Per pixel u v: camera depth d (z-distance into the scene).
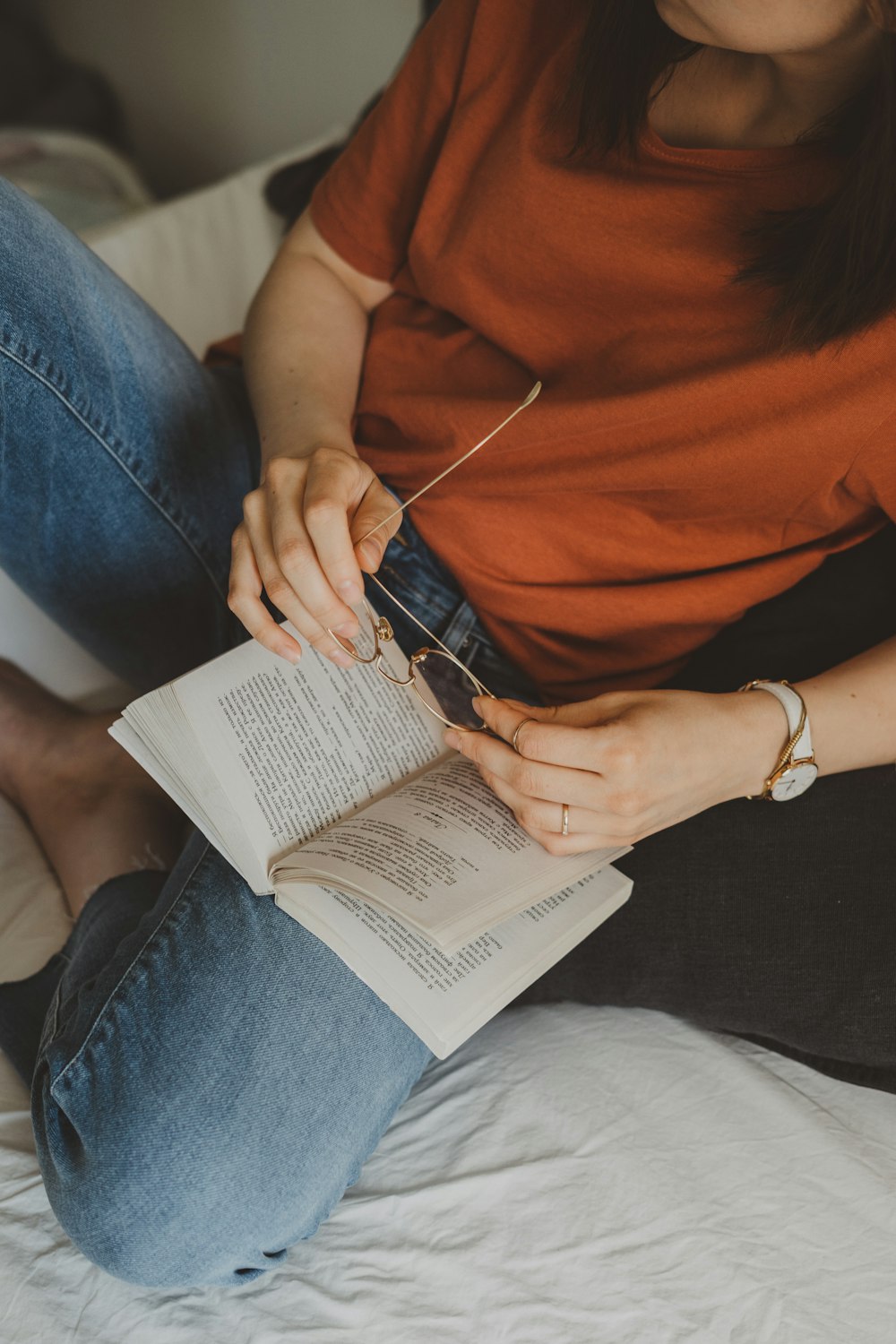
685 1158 0.71
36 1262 0.66
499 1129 0.74
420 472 0.83
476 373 0.85
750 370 0.70
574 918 0.66
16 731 1.02
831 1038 0.73
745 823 0.77
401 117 0.91
